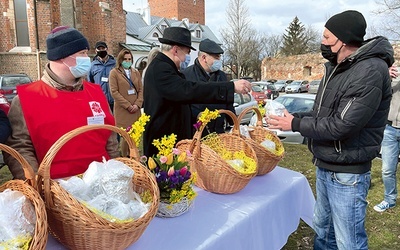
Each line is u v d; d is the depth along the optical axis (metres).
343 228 1.77
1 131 1.36
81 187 1.09
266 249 1.66
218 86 1.94
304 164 4.90
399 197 3.45
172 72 2.00
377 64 1.52
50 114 1.47
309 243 2.70
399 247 2.62
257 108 2.12
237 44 25.36
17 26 14.23
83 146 1.55
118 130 1.27
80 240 1.01
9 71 14.11
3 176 4.09
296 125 1.67
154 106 2.05
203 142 1.79
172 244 1.22
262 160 1.92
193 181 1.48
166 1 39.25
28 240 0.90
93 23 14.88
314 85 22.53
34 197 0.98
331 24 1.65
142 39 24.17
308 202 2.11
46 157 1.05
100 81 4.80
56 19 14.36
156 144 1.51
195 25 30.42
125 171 1.14
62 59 1.49
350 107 1.52
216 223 1.40
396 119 2.96
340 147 1.67
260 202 1.63
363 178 1.71
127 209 1.06
